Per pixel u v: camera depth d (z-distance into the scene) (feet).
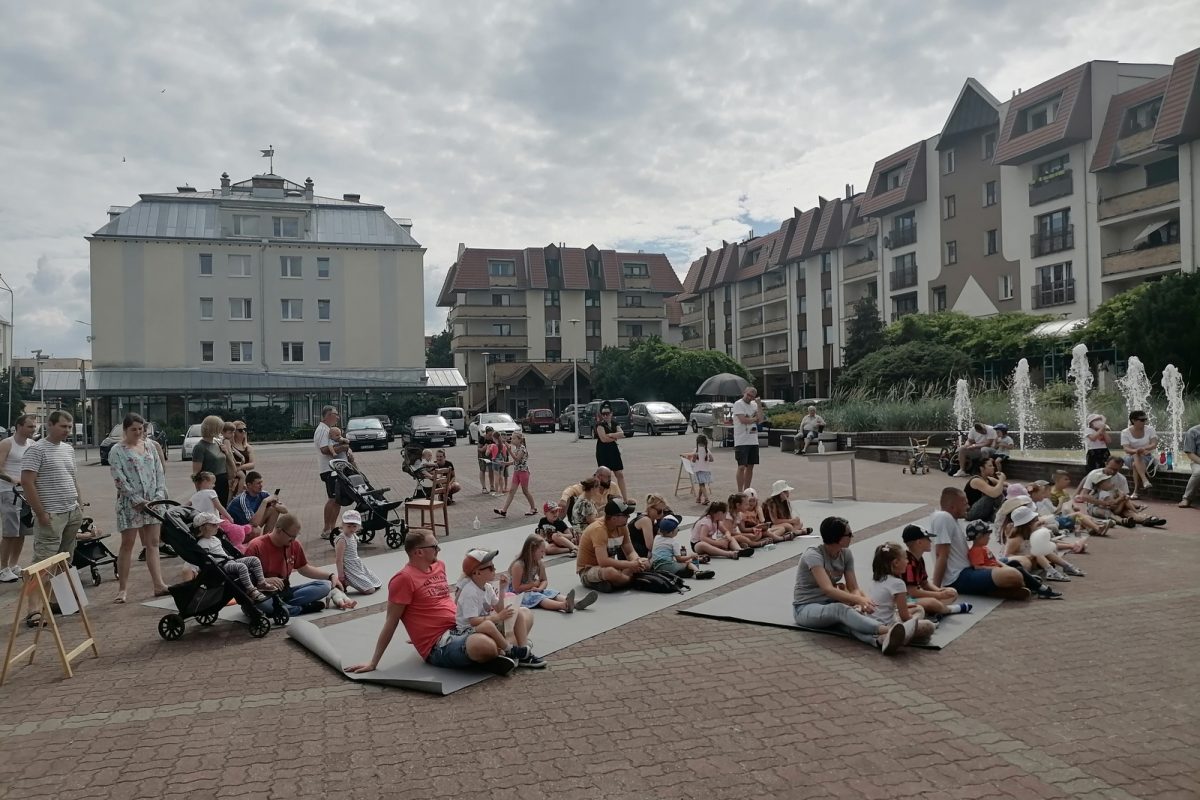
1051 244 128.98
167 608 26.55
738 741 15.14
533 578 26.00
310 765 14.49
